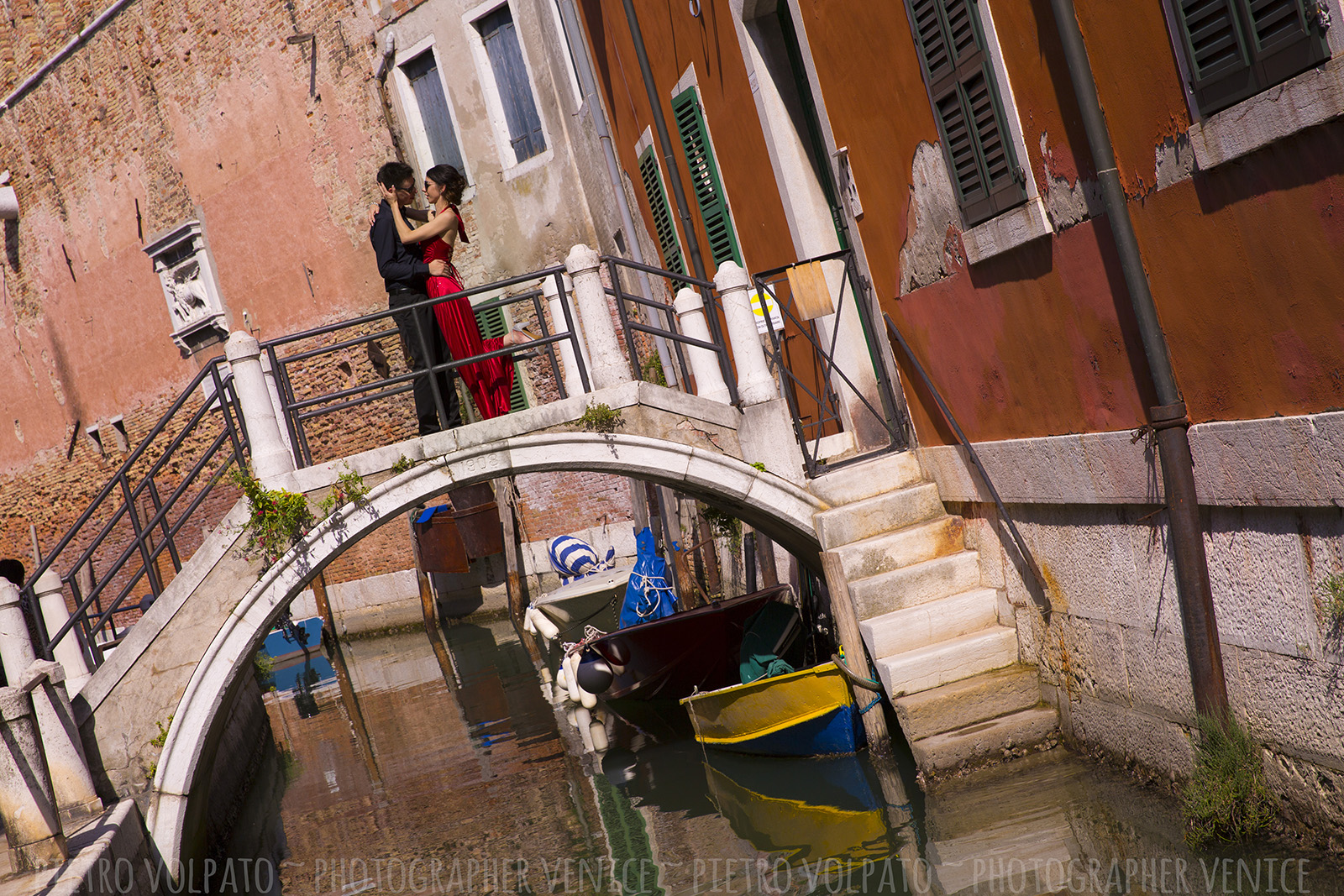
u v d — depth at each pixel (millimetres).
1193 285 4410
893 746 7113
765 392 7426
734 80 8492
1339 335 3762
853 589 6723
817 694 7250
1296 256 3867
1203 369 4473
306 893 6922
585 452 7277
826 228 8078
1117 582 5336
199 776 6871
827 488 7344
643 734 9438
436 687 13734
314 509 6938
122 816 6141
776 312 8914
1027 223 5336
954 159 5840
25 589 7055
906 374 7281
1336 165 3596
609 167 13336
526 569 16766
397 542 18875
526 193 15852
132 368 20516
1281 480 4105
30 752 5664
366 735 11734
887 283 7094
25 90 20625
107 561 21484
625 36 11430
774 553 10133
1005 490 6238
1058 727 6090
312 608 20062
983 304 6027
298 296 18156
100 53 19469
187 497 19953
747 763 7898
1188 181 4285
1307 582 4113
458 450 7137
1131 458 5004
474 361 7305
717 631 9562
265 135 17922
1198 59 4043
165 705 6676
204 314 18906
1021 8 5008
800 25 7242
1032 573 6000
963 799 5844
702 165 9812
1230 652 4590
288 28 17281
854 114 6828
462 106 16062
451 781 9102
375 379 17703
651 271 7605
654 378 13039
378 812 8609
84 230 20578
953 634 6578
